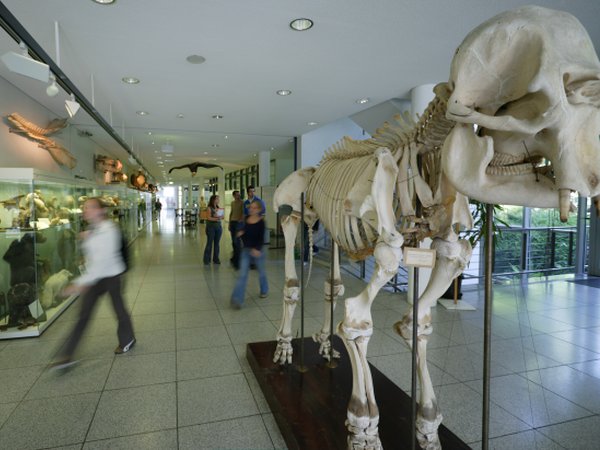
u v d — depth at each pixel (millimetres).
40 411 2488
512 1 2801
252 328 4020
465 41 1154
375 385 2553
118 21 3049
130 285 5871
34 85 4711
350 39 3412
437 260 1829
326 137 8391
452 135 1228
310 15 2992
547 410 2506
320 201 2566
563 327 4055
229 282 6074
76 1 2752
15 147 4789
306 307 4773
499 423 2363
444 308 4668
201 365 3154
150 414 2459
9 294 3674
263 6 2838
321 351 3035
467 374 2994
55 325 4078
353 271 6660
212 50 3633
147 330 3938
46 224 3936
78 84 4598
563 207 1051
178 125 7125
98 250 3234
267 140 8906
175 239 12117
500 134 1210
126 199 9312
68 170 6793
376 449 1813
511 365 3152
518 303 4945
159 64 3969
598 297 5258
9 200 3633
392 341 3641
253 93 5027
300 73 4270
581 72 990
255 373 2930
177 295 5301
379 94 5098
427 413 1873
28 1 2752
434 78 4449
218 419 2416
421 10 2918
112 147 9594
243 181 15930
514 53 1068
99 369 3074
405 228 1741
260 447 2156
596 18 3086
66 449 2129
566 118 1009
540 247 6820
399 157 1833
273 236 11852
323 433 2041
